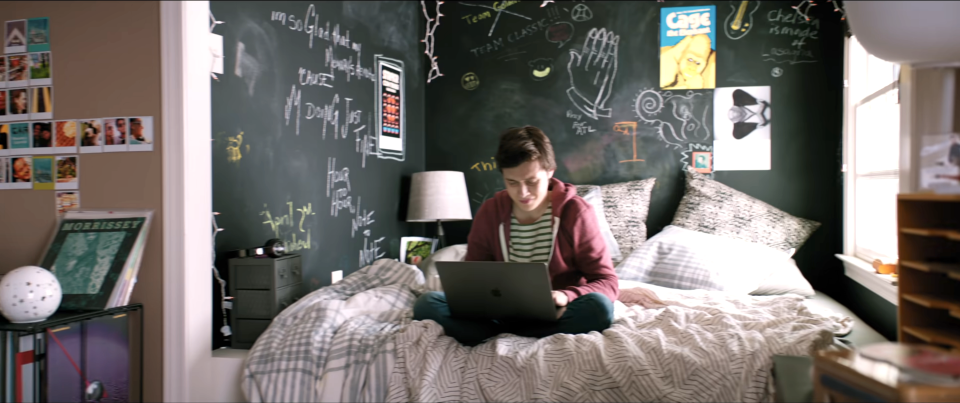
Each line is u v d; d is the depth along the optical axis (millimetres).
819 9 3453
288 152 2562
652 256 2926
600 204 3471
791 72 3494
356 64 3193
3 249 2012
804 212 3467
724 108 3584
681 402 1481
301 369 1724
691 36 3629
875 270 2572
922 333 1256
